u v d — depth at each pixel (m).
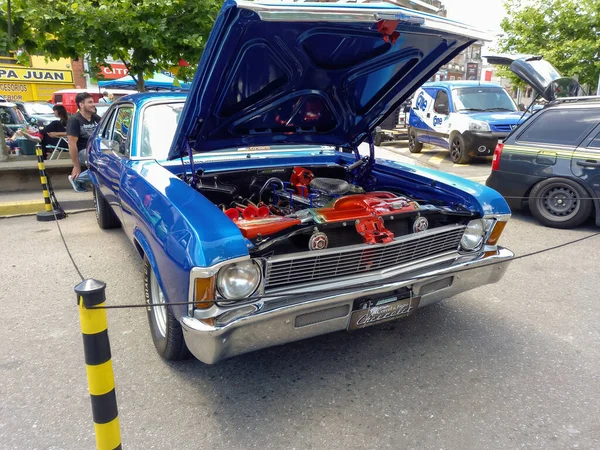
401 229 2.69
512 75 16.52
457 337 3.15
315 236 2.30
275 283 2.23
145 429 2.27
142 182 2.84
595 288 3.95
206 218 2.17
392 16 2.26
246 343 2.18
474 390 2.58
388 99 3.32
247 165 3.71
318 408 2.43
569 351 2.98
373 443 2.18
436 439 2.21
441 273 2.62
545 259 4.66
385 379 2.68
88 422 2.32
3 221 6.03
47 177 5.96
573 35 15.34
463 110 11.05
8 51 6.03
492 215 2.85
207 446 2.16
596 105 5.35
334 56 2.73
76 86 23.36
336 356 2.92
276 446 2.17
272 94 2.89
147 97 3.77
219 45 2.27
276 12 2.06
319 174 3.91
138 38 6.24
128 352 2.94
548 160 5.62
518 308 3.58
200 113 2.75
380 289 2.39
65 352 2.96
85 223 5.92
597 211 5.34
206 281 2.01
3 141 7.77
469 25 2.59
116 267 4.38
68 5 6.00
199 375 2.71
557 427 2.29
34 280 4.08
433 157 12.14
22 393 2.54
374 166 3.82
